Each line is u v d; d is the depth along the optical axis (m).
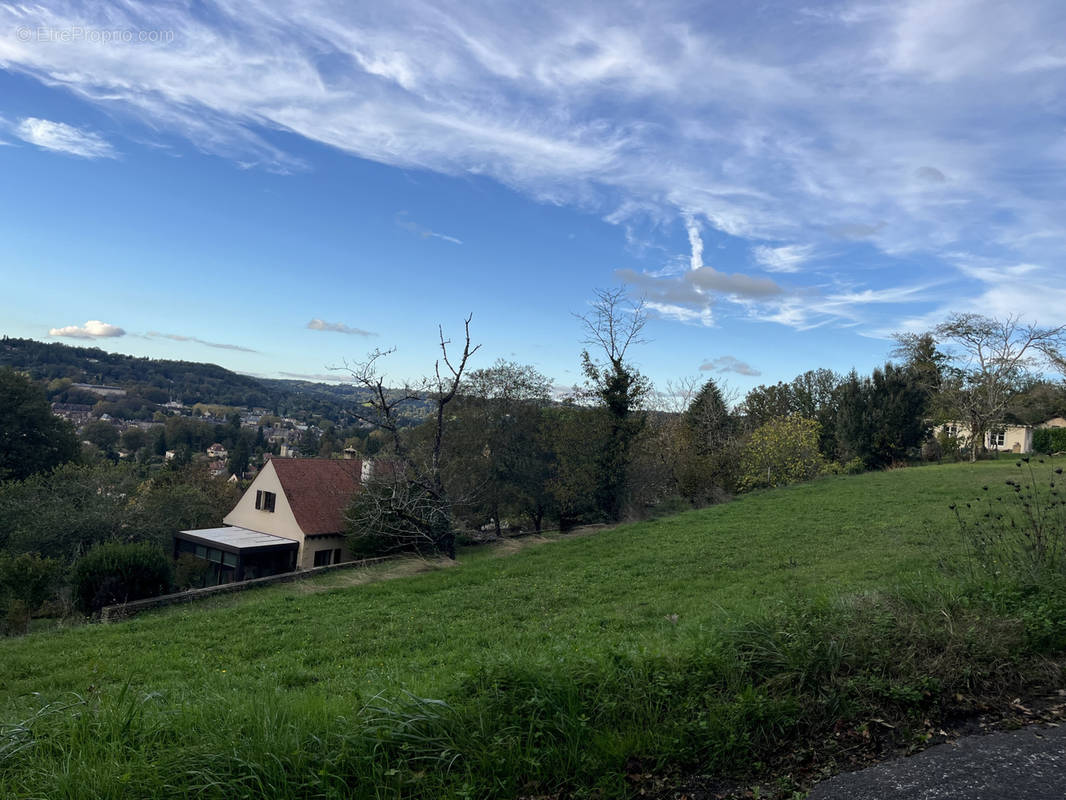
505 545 23.55
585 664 4.53
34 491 31.31
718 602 9.91
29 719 4.22
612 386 27.66
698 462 30.27
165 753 3.54
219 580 31.64
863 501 21.02
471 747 3.70
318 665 9.33
